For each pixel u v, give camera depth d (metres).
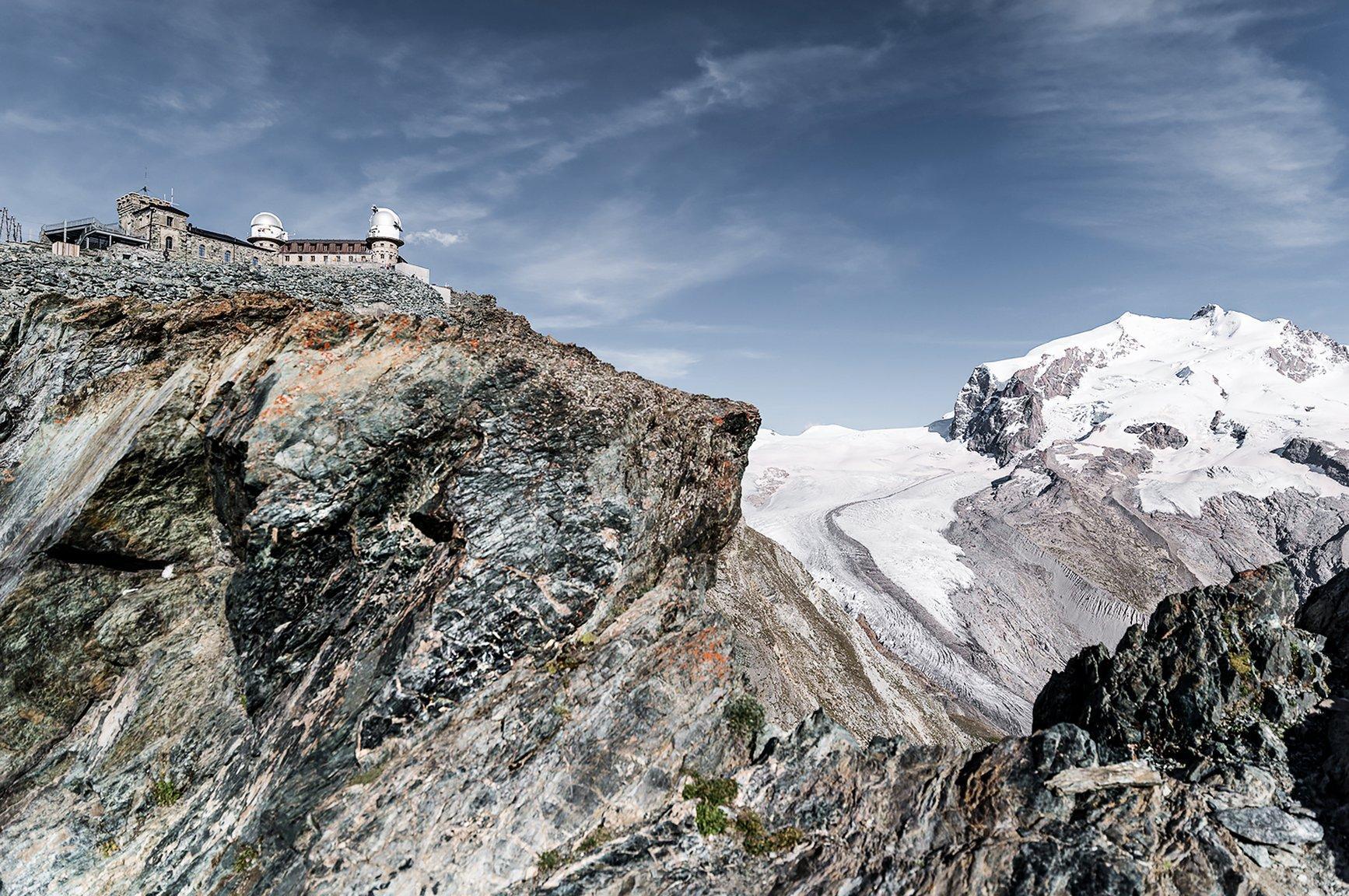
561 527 19.77
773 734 19.12
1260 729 16.89
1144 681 19.11
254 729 17.80
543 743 17.17
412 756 16.52
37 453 25.98
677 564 22.73
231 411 19.25
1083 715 20.00
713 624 20.73
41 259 41.03
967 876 14.24
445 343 21.33
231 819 16.50
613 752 17.48
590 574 19.61
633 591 20.61
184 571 19.59
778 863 15.93
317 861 15.24
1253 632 18.80
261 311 27.56
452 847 15.62
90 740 17.56
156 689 18.08
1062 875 13.69
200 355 21.02
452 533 19.16
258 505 17.56
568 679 18.20
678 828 16.66
